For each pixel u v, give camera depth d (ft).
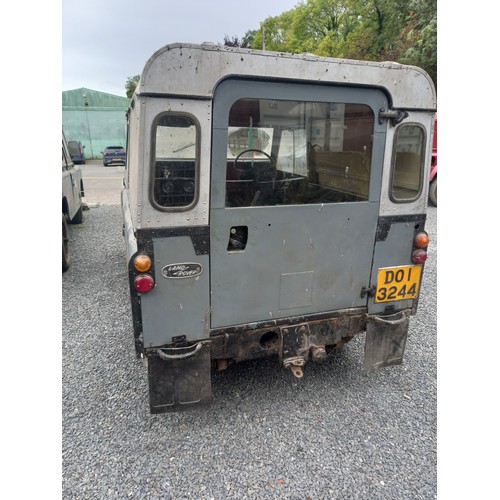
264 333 7.89
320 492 6.43
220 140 6.58
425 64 33.63
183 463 7.00
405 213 8.23
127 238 8.42
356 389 9.12
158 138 6.26
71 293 14.79
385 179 7.86
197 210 6.75
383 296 8.55
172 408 7.46
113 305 13.75
